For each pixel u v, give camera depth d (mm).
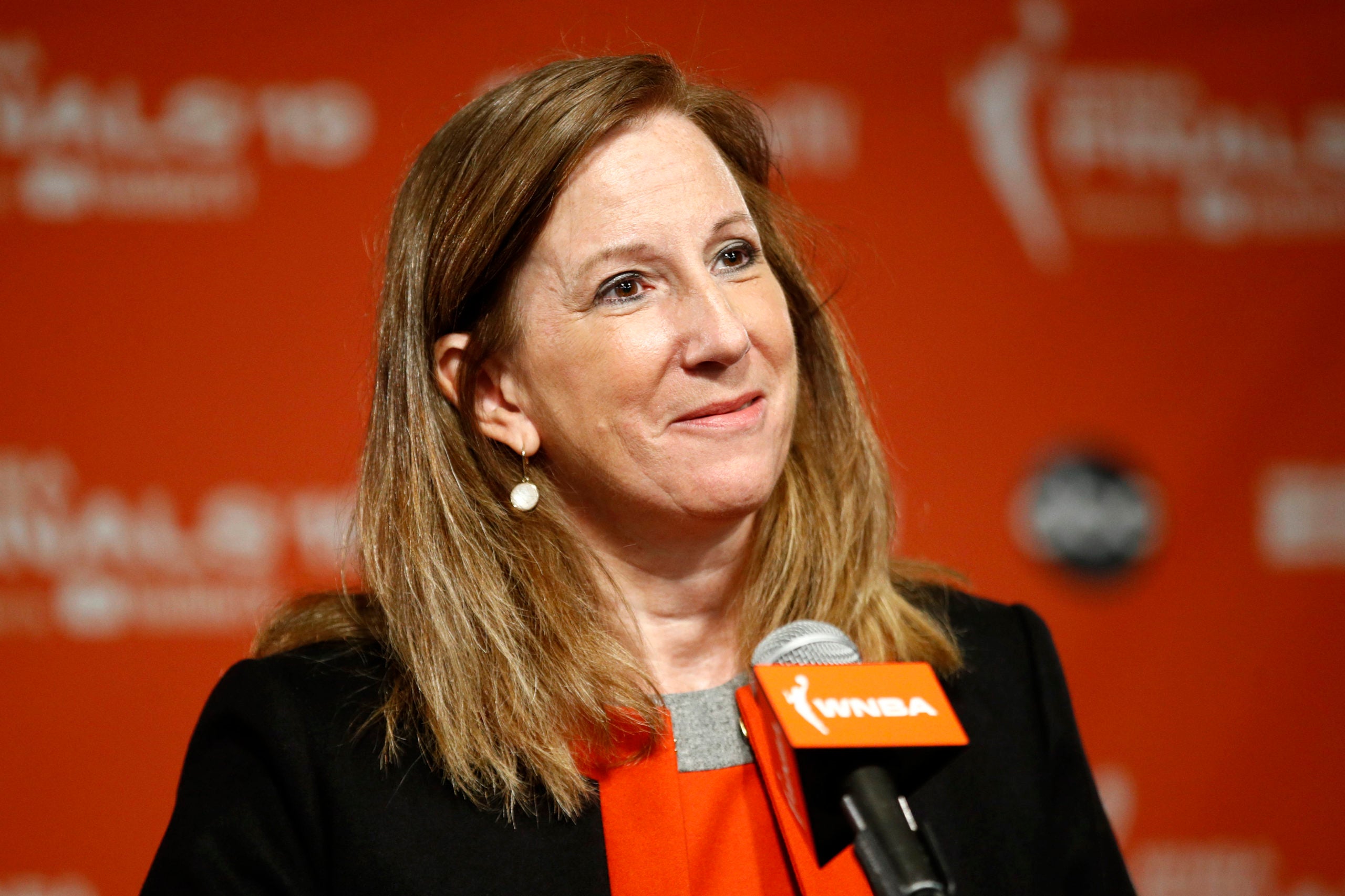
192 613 12344
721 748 6195
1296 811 13430
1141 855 13359
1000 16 13789
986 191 13703
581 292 6012
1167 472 13680
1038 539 13508
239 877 5641
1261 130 13875
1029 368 13625
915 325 13555
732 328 5844
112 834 12109
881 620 6781
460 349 6477
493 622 6211
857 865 5805
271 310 12641
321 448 12602
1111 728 13430
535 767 5852
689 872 5754
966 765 6320
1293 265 13742
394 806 5805
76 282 12391
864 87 13625
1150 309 13773
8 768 12039
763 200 7156
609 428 5996
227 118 12703
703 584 6512
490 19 13000
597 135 6078
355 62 12875
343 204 12789
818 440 7090
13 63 12414
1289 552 13680
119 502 12320
